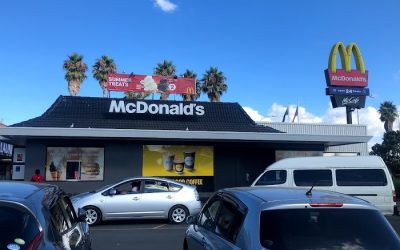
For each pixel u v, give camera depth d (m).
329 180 14.73
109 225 15.49
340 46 38.41
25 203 4.17
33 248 3.83
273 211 4.43
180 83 31.20
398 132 52.06
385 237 4.32
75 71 50.47
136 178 16.00
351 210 4.53
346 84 37.91
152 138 23.17
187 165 24.52
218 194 6.17
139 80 30.75
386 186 14.52
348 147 38.56
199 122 26.69
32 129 21.42
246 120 27.81
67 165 23.16
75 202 15.32
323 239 4.20
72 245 4.65
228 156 25.25
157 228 14.67
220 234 5.18
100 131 22.08
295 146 26.23
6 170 41.75
